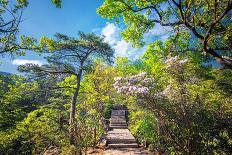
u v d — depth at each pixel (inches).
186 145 282.5
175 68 327.3
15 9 484.1
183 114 283.7
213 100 357.1
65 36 748.0
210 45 417.4
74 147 438.3
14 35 513.3
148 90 307.6
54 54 754.2
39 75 764.0
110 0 408.5
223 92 425.4
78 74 806.5
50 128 641.6
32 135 599.8
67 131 546.3
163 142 388.2
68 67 776.3
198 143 275.9
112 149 574.9
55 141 579.5
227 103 333.4
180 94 302.0
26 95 833.5
